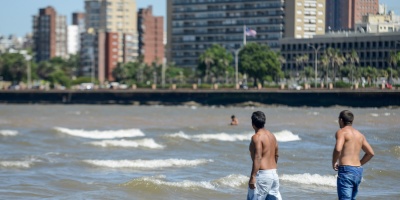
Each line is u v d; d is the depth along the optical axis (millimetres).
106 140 110812
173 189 57750
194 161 79000
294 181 62062
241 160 81438
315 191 57312
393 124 145250
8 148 101875
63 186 60438
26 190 58219
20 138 118438
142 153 91875
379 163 75625
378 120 157375
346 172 35094
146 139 108625
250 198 35188
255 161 34688
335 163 35344
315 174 65938
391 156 82125
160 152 93062
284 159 80438
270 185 34906
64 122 177250
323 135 118875
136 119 190500
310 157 82562
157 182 59312
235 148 97938
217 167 74625
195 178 65938
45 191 57844
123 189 57781
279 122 159750
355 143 35281
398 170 69312
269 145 35000
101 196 55062
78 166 75438
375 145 95438
